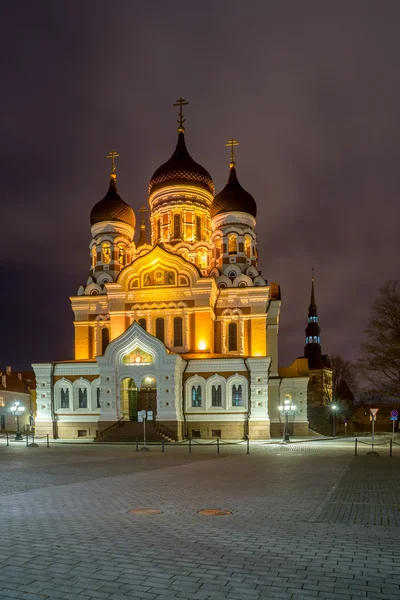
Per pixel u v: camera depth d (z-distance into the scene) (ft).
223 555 33.27
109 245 226.99
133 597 25.90
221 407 178.50
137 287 200.64
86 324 217.15
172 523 42.91
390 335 172.45
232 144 232.53
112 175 239.09
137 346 176.55
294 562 31.86
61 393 192.54
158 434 164.66
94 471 81.76
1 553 33.68
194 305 194.70
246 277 209.67
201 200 234.58
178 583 27.91
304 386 201.46
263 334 201.36
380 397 203.10
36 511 48.01
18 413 174.60
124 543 36.19
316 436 201.46
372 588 27.37
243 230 220.64
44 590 26.89
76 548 34.83
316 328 392.68
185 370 182.60
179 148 239.09
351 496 57.36
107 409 176.76
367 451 126.52
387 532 40.04
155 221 236.84
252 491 60.70
